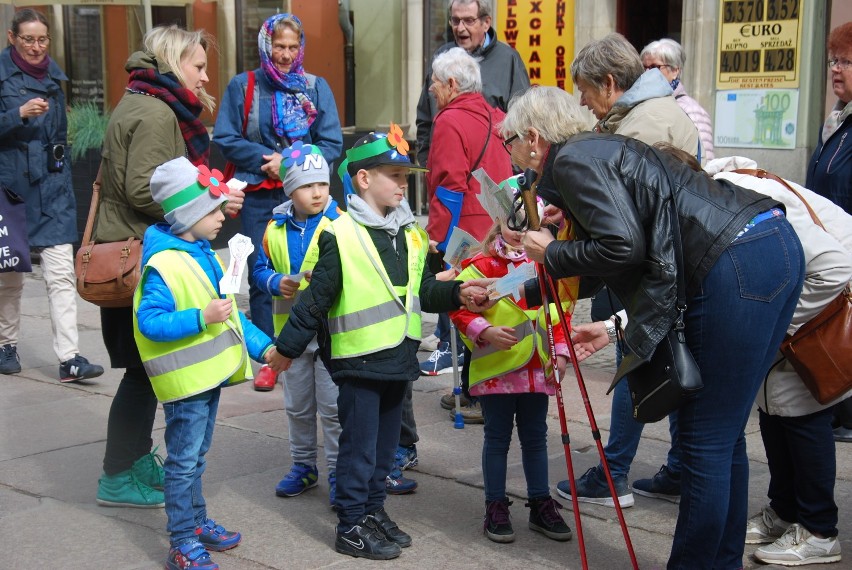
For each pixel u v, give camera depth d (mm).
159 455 4922
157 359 3717
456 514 4309
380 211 3904
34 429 5453
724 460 3246
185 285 3744
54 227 6336
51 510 4352
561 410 3564
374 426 3861
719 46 9516
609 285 3318
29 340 7375
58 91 6582
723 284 3117
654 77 4176
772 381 3744
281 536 4070
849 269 3578
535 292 3779
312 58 12102
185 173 3732
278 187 6320
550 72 10742
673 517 4258
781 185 3713
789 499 3957
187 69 4598
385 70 11984
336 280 3777
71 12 11992
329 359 3879
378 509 3996
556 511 4086
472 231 5547
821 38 8992
